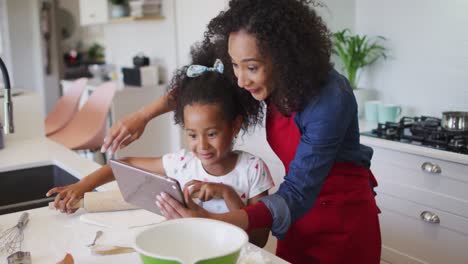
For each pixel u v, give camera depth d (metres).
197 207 1.09
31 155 2.19
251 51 1.10
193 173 1.49
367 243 1.45
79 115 3.50
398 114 2.81
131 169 1.15
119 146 1.57
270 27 1.08
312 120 1.17
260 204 1.11
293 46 1.09
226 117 1.33
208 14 3.63
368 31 3.11
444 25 2.70
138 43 4.76
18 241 1.22
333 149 1.17
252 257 1.06
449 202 2.20
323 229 1.41
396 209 2.44
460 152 2.17
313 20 1.16
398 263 2.47
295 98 1.16
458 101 2.68
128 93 4.20
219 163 1.45
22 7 6.15
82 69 6.98
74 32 7.18
